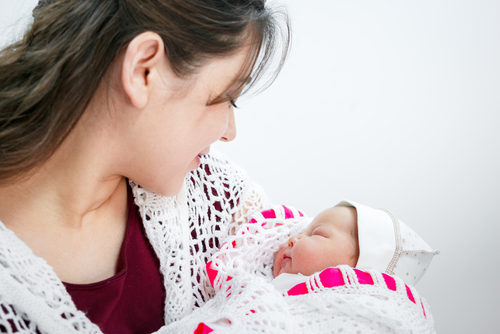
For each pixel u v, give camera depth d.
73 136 0.59
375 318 0.72
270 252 1.02
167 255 0.75
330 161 1.64
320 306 0.75
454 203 1.50
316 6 1.61
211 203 0.90
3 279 0.51
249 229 0.94
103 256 0.69
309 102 1.66
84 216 0.67
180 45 0.54
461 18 1.54
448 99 1.57
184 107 0.58
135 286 0.72
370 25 1.60
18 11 1.08
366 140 1.63
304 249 0.96
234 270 0.78
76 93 0.54
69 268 0.64
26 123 0.55
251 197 1.00
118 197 0.74
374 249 0.95
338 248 0.97
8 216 0.61
